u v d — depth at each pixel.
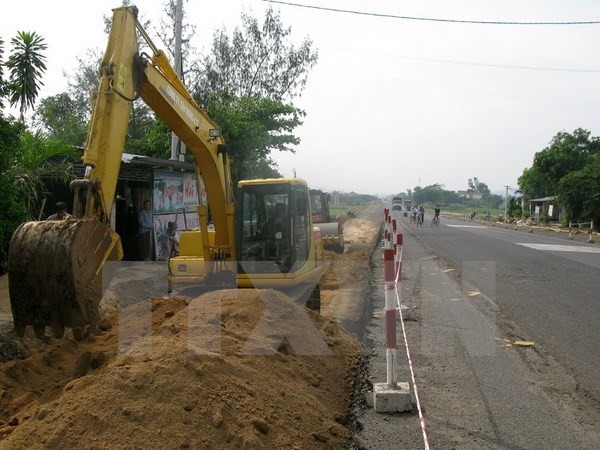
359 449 4.30
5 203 9.43
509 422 4.86
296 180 8.84
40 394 5.21
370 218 48.59
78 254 4.79
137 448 3.45
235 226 8.86
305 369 5.68
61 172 11.34
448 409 5.13
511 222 52.84
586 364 6.53
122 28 6.12
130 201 15.75
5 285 8.96
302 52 33.81
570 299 10.55
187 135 8.02
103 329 7.50
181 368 4.21
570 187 39.41
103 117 5.79
